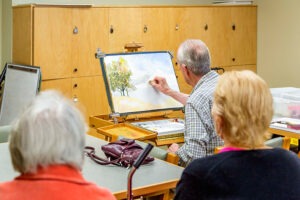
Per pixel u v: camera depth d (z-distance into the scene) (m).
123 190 1.95
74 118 1.21
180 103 3.47
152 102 3.40
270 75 6.35
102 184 2.02
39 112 1.18
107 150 2.37
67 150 1.17
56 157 1.16
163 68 3.53
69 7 4.79
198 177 1.45
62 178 1.17
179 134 3.20
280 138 2.77
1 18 5.07
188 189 1.47
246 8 6.23
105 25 5.06
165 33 5.51
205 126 2.70
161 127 3.29
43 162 1.16
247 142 1.49
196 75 2.87
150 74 3.46
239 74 1.57
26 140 1.15
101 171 2.21
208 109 2.70
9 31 4.98
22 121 1.17
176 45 5.61
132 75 3.41
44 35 4.65
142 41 5.34
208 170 1.45
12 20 4.91
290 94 4.14
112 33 5.12
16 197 1.14
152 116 3.67
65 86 4.85
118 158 2.30
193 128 2.71
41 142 1.15
